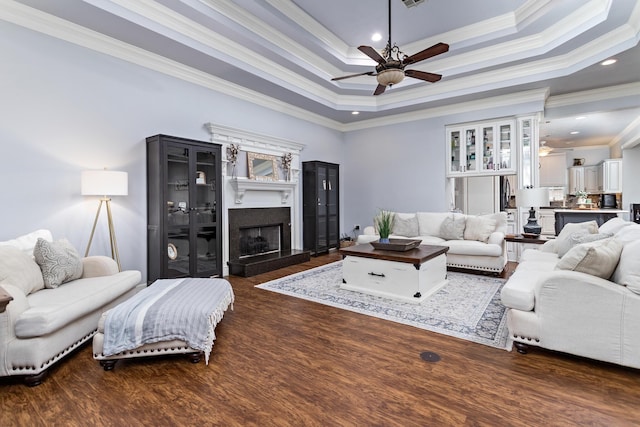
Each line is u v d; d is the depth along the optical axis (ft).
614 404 5.62
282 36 14.44
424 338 8.41
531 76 15.44
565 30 12.98
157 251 12.57
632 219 23.56
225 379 6.57
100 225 11.71
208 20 12.05
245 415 5.44
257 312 10.48
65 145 10.80
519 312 7.52
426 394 5.99
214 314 7.65
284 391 6.14
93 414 5.51
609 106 16.51
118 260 11.50
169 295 8.22
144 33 11.29
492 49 15.07
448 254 15.67
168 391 6.17
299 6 12.50
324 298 11.86
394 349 7.82
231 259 16.37
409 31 14.33
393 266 11.69
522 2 12.34
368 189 23.48
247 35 13.25
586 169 31.01
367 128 23.38
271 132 18.66
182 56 13.08
